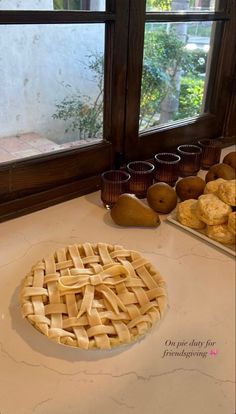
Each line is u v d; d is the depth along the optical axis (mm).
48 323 591
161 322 651
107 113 1038
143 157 1162
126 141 1096
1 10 750
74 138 1019
